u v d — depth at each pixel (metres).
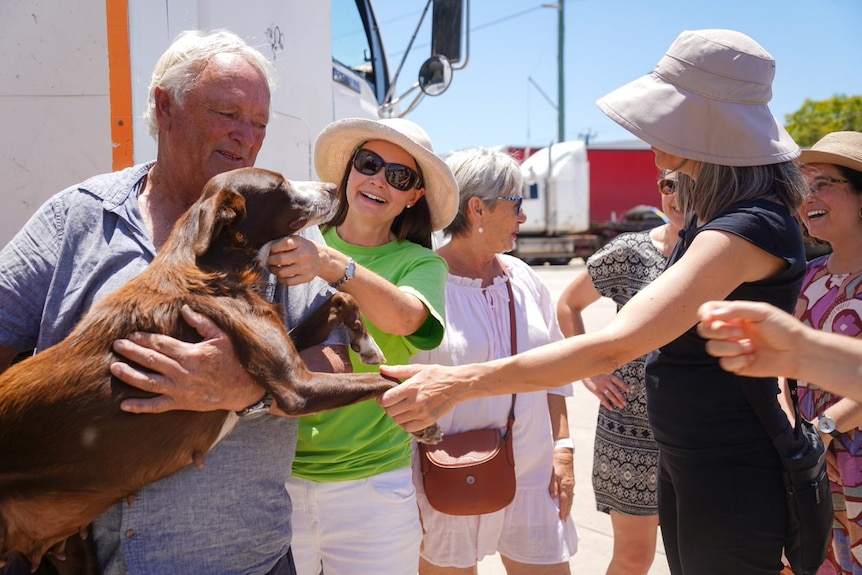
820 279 3.31
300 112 3.86
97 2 2.78
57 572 2.07
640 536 3.56
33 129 2.84
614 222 29.66
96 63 2.79
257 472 2.13
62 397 1.88
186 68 2.22
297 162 3.84
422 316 2.55
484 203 3.38
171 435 1.96
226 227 2.16
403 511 2.63
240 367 1.98
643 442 3.51
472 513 2.95
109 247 2.14
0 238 2.87
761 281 2.24
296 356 2.09
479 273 3.51
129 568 1.99
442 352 3.18
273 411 2.05
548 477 3.29
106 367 1.91
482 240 3.45
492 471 2.97
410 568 2.65
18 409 1.88
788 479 2.26
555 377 2.23
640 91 2.43
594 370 2.21
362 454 2.58
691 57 2.34
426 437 2.54
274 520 2.17
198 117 2.23
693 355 2.37
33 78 2.82
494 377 2.29
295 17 3.81
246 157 2.38
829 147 3.13
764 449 2.29
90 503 1.95
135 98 2.80
